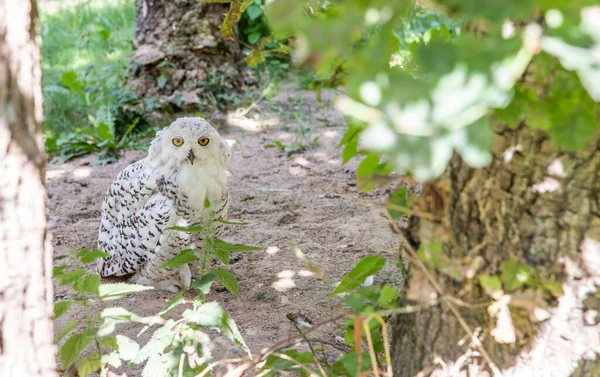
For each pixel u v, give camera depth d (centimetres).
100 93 743
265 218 500
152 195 383
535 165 195
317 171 586
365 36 213
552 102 165
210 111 702
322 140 654
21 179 195
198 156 363
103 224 419
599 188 188
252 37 761
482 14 137
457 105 135
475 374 215
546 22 152
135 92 709
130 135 681
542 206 196
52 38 909
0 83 188
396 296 265
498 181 202
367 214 499
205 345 306
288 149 623
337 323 349
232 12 278
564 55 131
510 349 208
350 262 425
